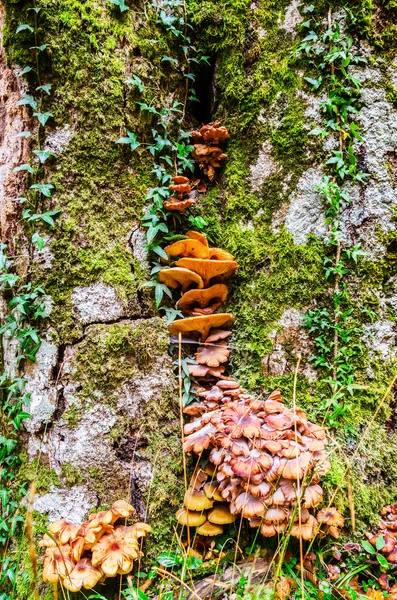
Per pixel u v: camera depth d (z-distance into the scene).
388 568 0.97
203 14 1.14
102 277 1.05
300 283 1.07
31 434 1.04
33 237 1.03
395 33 1.07
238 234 1.12
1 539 1.03
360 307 1.05
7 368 1.06
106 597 0.98
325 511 0.97
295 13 1.10
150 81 1.10
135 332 1.06
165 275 1.07
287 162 1.10
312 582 0.97
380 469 1.02
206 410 1.03
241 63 1.13
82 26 1.04
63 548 0.95
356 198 1.06
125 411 1.04
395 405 1.05
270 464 0.93
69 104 1.05
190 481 1.04
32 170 1.04
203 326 1.07
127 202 1.08
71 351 1.04
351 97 1.06
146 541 1.02
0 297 1.06
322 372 1.06
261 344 1.09
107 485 1.02
